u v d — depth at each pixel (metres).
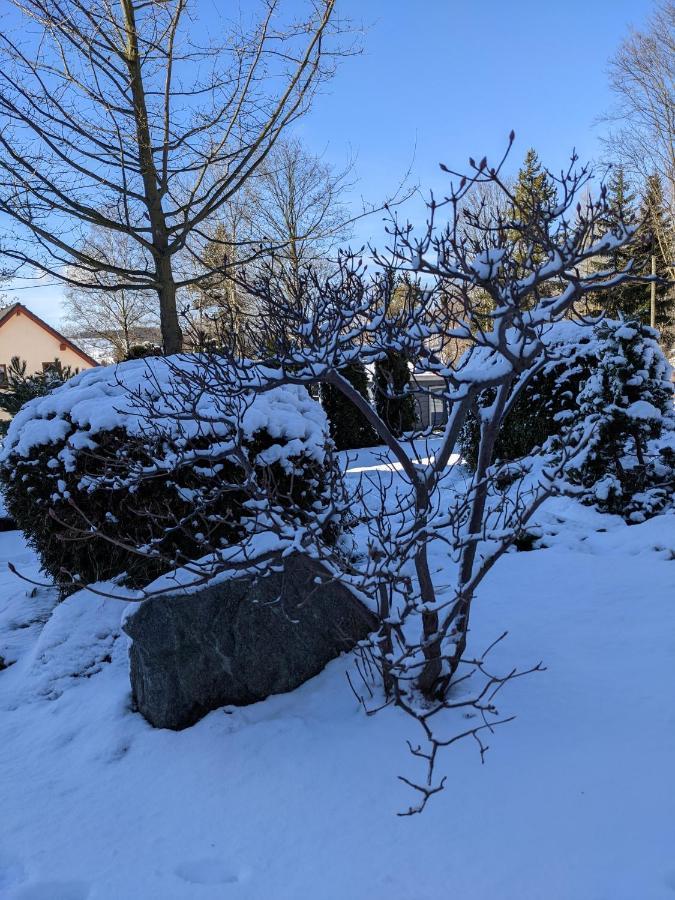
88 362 34.03
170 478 4.19
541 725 2.88
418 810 2.17
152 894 2.21
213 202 8.00
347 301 2.95
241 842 2.43
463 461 9.47
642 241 2.44
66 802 2.76
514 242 2.73
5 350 31.70
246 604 3.36
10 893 2.27
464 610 3.06
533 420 7.69
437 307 3.04
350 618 3.64
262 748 2.96
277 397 4.79
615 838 2.22
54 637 4.19
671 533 4.92
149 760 3.00
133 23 7.45
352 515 3.41
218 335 3.79
